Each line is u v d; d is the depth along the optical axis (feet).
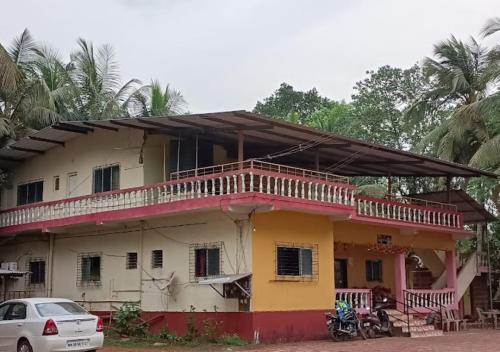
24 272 66.95
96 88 103.19
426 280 87.04
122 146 64.95
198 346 49.75
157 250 59.72
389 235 68.95
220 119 50.57
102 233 66.18
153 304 59.11
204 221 55.62
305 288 55.47
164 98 110.73
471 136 92.63
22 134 81.87
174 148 60.70
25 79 83.56
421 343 52.44
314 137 56.24
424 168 72.33
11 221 73.61
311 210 54.29
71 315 40.09
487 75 82.74
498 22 82.23
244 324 51.11
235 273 52.44
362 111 116.37
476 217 83.71
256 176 50.80
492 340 55.93
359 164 70.33
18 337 39.55
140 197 58.54
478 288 87.86
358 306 62.13
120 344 52.13
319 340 54.95
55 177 74.02
